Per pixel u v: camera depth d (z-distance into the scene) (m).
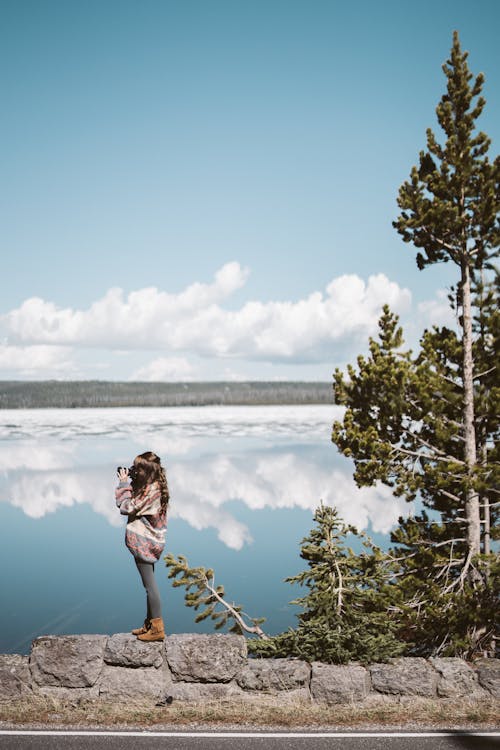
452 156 11.49
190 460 128.62
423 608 11.11
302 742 5.32
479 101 11.60
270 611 41.22
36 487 101.44
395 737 5.40
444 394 11.45
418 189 11.76
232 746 5.24
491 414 11.34
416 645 11.02
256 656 7.30
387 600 10.22
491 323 11.51
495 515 12.65
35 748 5.20
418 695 6.23
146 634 6.52
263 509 84.19
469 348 11.77
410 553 12.09
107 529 74.69
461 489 11.77
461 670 6.39
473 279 12.17
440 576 11.80
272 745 5.26
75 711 5.94
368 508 82.69
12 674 6.30
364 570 10.11
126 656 6.38
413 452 11.58
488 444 12.32
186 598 11.23
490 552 11.32
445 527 12.41
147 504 6.54
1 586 49.69
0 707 5.99
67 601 45.84
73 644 6.42
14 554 61.97
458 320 12.02
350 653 6.66
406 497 12.41
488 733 5.48
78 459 131.62
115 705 6.07
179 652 6.38
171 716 5.85
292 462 127.12
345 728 5.60
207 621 41.72
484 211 11.51
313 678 6.27
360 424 11.77
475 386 12.08
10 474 113.06
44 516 82.38
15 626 40.22
